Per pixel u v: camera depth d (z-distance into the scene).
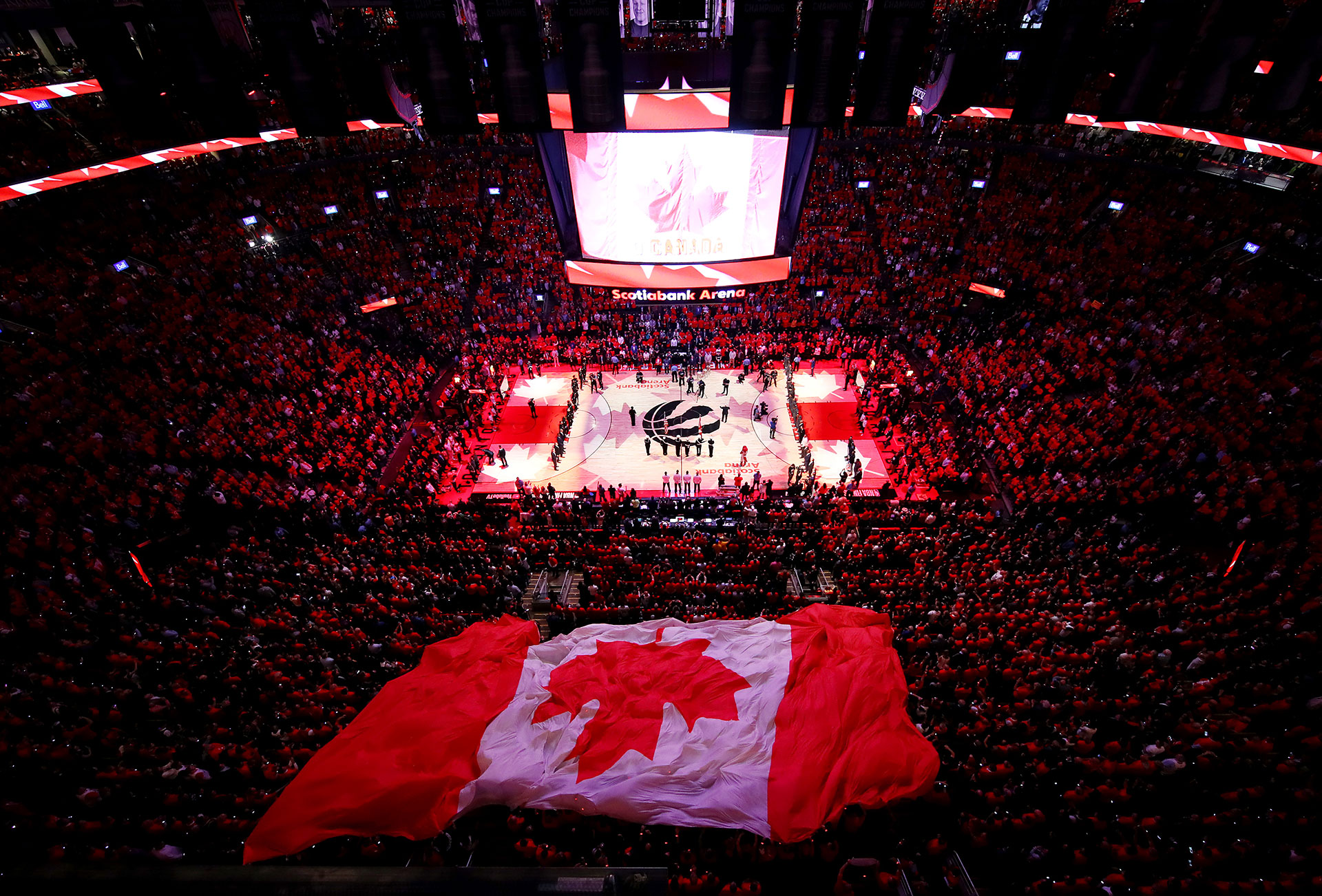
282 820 14.82
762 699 17.22
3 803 15.60
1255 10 15.02
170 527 26.81
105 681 19.81
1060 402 32.38
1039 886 14.28
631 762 15.89
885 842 15.27
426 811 15.13
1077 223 42.53
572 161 26.47
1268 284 33.28
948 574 24.62
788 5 16.08
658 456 35.81
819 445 36.16
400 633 21.55
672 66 21.39
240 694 19.52
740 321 44.44
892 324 44.03
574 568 27.20
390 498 30.39
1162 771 16.39
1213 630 20.33
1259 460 25.61
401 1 16.08
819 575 26.48
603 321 44.81
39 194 37.53
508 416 39.16
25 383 30.05
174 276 39.12
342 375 37.78
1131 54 16.27
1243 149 28.66
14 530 24.33
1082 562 24.45
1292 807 15.54
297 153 47.53
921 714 18.88
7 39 32.50
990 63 17.84
